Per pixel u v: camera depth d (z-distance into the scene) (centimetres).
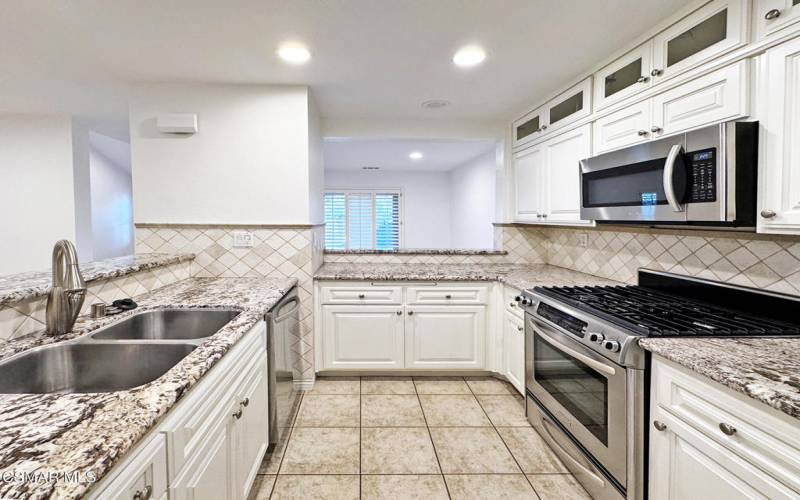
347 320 281
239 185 254
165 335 175
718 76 141
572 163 237
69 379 124
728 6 137
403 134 328
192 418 100
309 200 258
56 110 293
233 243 256
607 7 160
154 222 252
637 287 216
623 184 179
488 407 249
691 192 140
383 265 327
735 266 165
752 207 128
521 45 194
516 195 320
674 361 116
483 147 466
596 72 215
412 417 236
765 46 125
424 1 156
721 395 103
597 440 155
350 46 195
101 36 181
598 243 264
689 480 114
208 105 249
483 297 283
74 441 69
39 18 164
